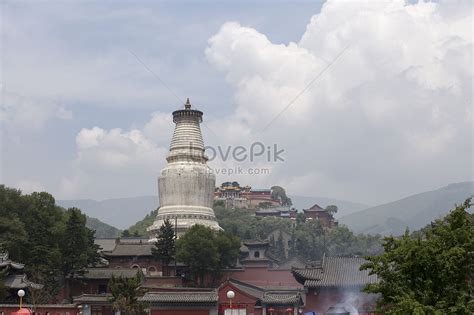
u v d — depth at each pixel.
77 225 142.12
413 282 51.00
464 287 50.25
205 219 188.62
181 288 128.75
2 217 136.25
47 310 112.81
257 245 177.88
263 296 132.38
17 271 121.50
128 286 114.06
